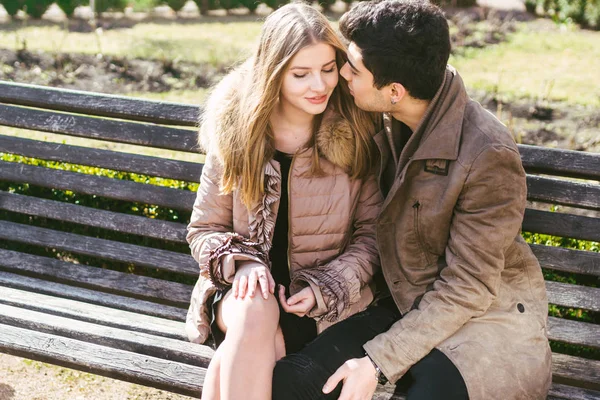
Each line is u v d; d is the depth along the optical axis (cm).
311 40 225
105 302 296
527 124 602
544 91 684
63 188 317
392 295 238
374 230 247
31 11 1219
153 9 1321
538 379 219
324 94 231
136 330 268
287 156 245
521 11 1182
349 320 235
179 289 301
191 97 670
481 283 218
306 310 231
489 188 215
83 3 1319
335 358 219
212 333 240
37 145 318
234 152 237
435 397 209
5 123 319
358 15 219
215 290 243
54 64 784
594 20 1070
